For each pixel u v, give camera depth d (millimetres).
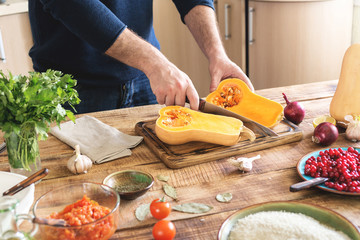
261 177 1103
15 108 1020
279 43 2871
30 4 1703
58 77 1134
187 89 1346
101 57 1744
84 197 894
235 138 1217
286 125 1359
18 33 2756
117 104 1865
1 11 2617
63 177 1135
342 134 1339
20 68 2842
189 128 1224
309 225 830
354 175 1016
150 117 1518
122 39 1395
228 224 862
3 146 1289
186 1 1776
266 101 1383
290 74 2947
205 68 3332
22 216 762
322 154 1147
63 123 1425
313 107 1560
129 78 1818
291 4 2709
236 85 1450
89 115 1553
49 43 1721
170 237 860
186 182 1093
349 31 2824
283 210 900
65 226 780
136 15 1789
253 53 3047
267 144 1250
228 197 1014
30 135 1079
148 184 1044
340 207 968
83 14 1358
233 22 3055
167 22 3162
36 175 953
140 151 1271
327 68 2900
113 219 832
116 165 1191
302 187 979
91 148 1257
